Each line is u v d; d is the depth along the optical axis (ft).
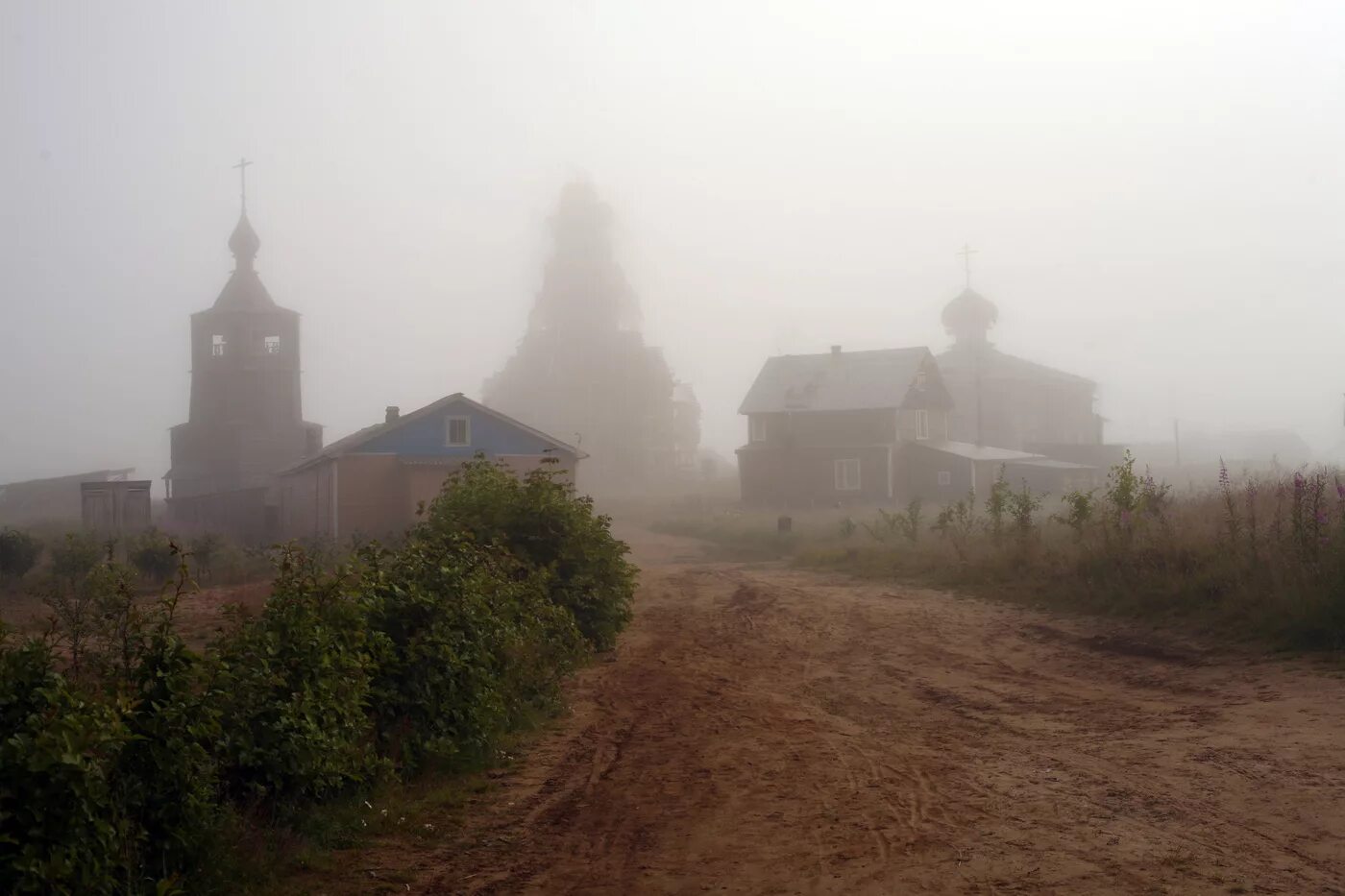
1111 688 36.22
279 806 22.99
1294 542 43.45
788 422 200.34
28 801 16.05
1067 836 21.25
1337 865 18.75
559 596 47.26
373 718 27.73
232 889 19.62
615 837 23.20
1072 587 54.03
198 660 21.49
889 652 46.78
